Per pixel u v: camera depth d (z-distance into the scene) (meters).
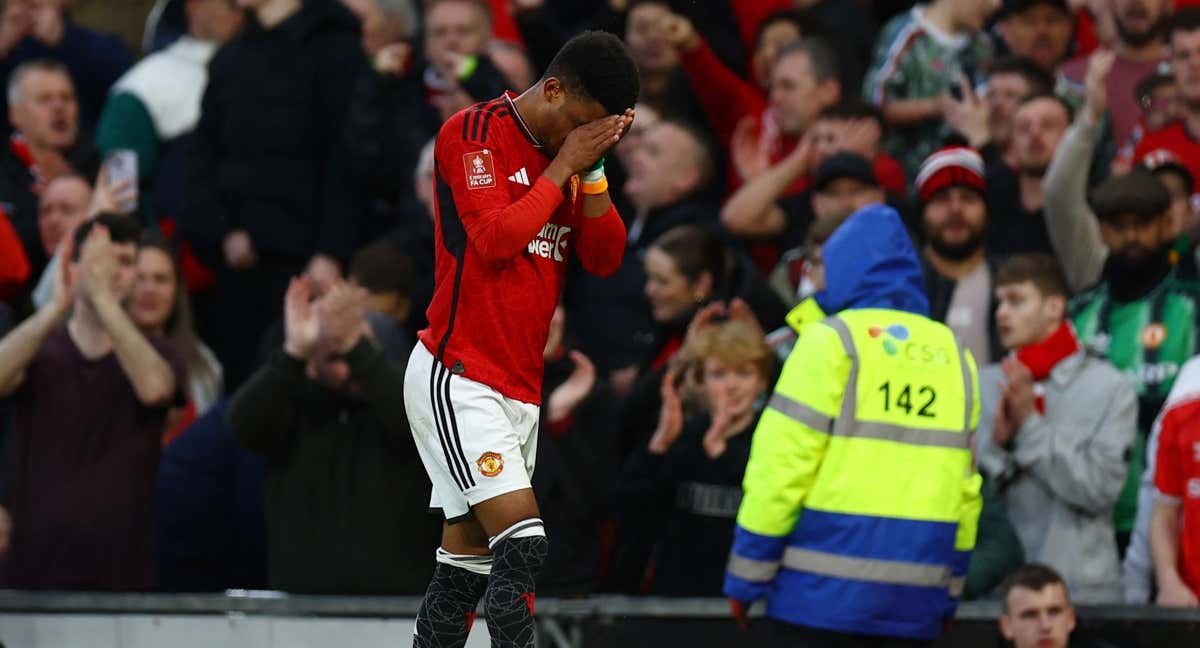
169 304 27.83
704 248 25.36
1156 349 23.83
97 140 33.47
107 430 24.47
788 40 31.44
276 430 22.67
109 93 36.84
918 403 19.52
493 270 13.94
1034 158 26.95
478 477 13.93
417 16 33.84
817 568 19.28
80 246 24.98
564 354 24.11
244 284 31.56
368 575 22.56
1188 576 21.95
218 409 26.12
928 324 20.03
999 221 27.48
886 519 19.23
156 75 33.66
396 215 31.52
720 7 33.75
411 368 14.39
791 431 19.20
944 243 25.34
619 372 26.62
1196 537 21.92
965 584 22.22
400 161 30.52
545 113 13.85
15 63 35.75
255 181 31.30
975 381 20.08
